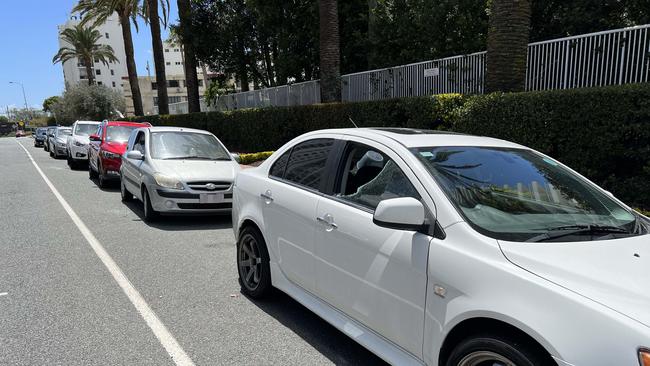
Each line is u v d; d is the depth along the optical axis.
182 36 22.67
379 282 2.79
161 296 4.43
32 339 3.53
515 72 8.87
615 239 2.52
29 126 114.19
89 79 51.44
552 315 1.95
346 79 15.33
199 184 7.32
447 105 9.45
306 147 3.95
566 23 11.33
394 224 2.52
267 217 4.01
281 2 19.25
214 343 3.50
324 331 3.72
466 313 2.24
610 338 1.79
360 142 3.38
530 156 3.37
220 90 26.17
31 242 6.39
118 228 7.29
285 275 3.83
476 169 2.95
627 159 6.90
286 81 20.73
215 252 5.96
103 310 4.08
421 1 13.42
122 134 12.27
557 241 2.41
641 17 10.75
